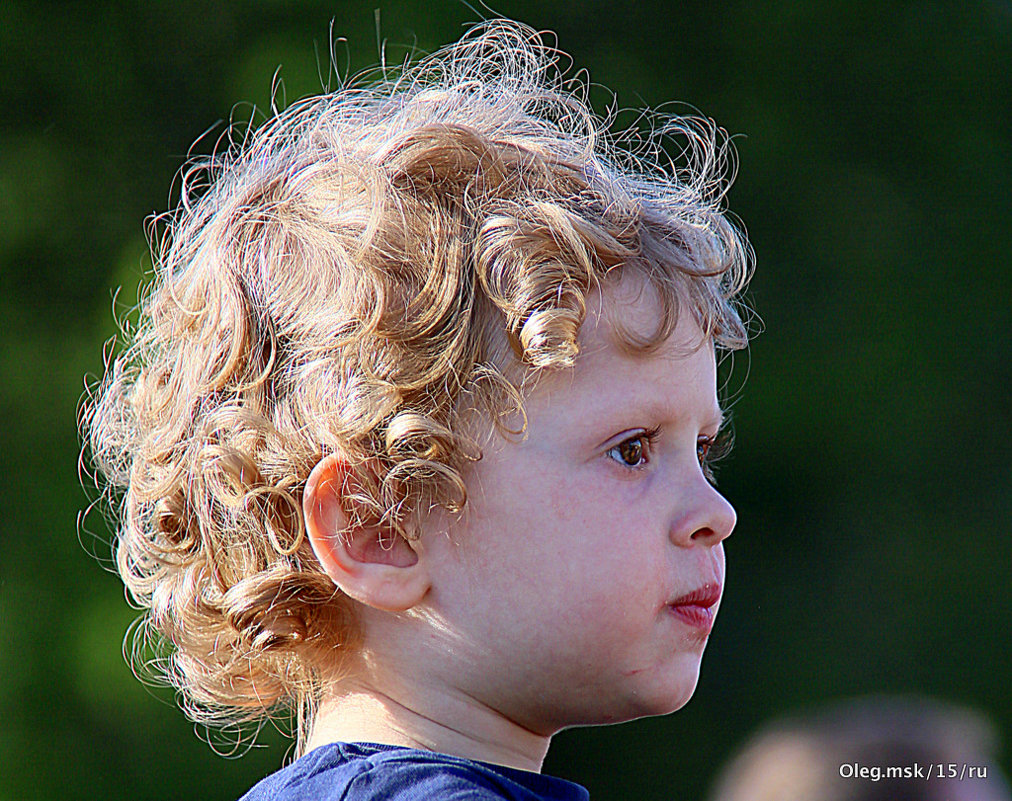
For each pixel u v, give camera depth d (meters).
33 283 19.98
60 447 18.84
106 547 18.23
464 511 5.00
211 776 17.36
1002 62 26.08
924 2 25.92
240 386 5.45
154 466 5.89
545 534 4.95
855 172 25.28
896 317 24.66
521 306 5.04
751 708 23.19
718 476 24.03
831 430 23.95
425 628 5.09
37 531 18.45
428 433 4.96
